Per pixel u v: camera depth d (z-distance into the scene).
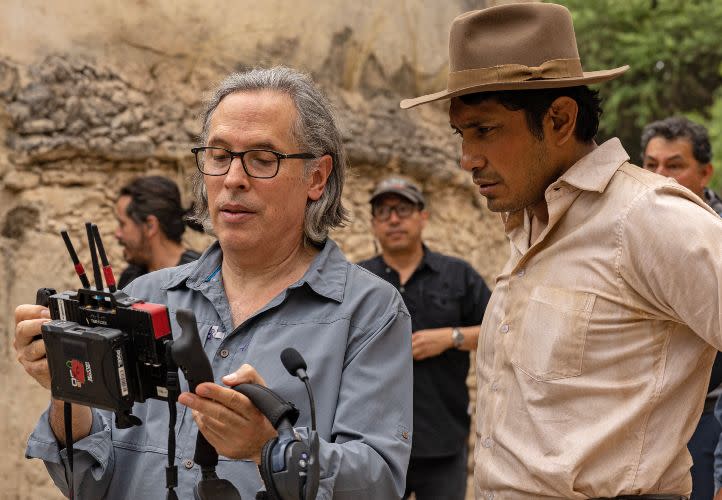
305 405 2.01
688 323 1.96
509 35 2.17
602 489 2.03
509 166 2.16
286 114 2.08
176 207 4.27
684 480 2.08
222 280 2.21
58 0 4.73
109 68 4.89
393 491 1.98
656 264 1.97
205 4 5.21
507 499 2.13
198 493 1.79
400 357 2.10
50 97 4.66
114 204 4.94
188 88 5.18
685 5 14.34
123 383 1.78
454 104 2.21
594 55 14.73
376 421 2.01
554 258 2.14
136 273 4.34
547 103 2.15
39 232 4.65
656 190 2.01
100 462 2.06
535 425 2.09
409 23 6.10
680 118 4.29
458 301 4.46
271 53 5.41
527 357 2.12
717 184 12.74
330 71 5.66
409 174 6.10
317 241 2.18
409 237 4.47
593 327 2.05
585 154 2.23
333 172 2.22
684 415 2.04
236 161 2.06
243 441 1.74
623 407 2.03
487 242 6.69
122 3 4.93
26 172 4.64
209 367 1.71
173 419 1.80
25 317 1.96
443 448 4.30
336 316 2.08
